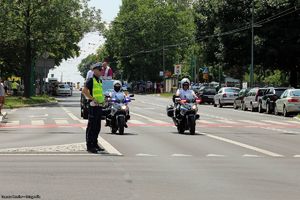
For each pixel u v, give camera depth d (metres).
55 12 59.41
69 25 61.81
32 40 60.84
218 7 62.22
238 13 61.56
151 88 116.25
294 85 61.06
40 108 47.56
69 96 91.62
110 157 15.54
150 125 28.80
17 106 48.91
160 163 14.49
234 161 15.15
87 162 14.45
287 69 60.97
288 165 14.48
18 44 66.06
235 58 62.16
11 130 25.11
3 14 57.47
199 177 12.28
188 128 23.36
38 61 66.00
